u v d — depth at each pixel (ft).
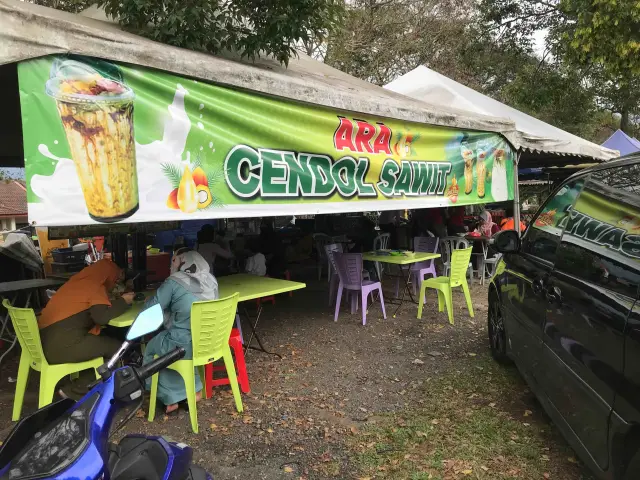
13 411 12.60
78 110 9.71
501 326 15.39
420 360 16.37
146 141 10.81
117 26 14.73
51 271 26.86
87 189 9.79
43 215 9.23
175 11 13.74
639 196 8.17
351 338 18.89
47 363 12.12
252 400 13.55
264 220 36.32
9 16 8.79
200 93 11.79
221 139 12.17
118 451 6.25
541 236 12.49
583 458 8.32
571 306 9.04
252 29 16.43
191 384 11.75
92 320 12.80
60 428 5.44
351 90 18.70
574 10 35.88
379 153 16.97
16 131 21.84
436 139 19.62
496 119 22.85
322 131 15.01
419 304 21.50
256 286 16.24
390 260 21.58
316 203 14.76
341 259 20.94
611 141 44.09
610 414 7.27
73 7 27.58
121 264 23.04
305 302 25.09
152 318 6.33
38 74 9.24
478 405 12.90
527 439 11.10
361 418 12.41
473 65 59.41
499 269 15.64
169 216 11.12
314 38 16.78
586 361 8.17
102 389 5.68
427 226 30.07
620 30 31.78
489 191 23.02
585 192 10.57
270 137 13.32
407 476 9.93
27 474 4.86
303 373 15.48
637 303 7.01
